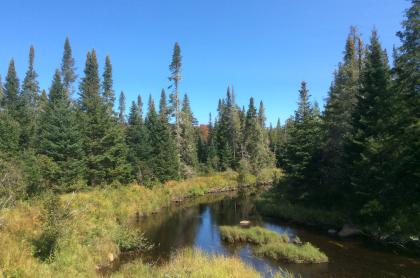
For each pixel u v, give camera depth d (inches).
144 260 654.5
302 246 708.0
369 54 956.0
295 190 1256.2
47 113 1483.8
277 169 2652.6
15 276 410.3
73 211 671.1
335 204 1069.1
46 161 1024.2
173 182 1717.5
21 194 729.0
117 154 1411.2
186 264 516.7
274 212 1166.3
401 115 788.0
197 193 1745.8
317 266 619.8
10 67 2114.9
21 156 1052.5
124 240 729.0
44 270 460.1
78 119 1330.0
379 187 820.0
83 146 1223.5
